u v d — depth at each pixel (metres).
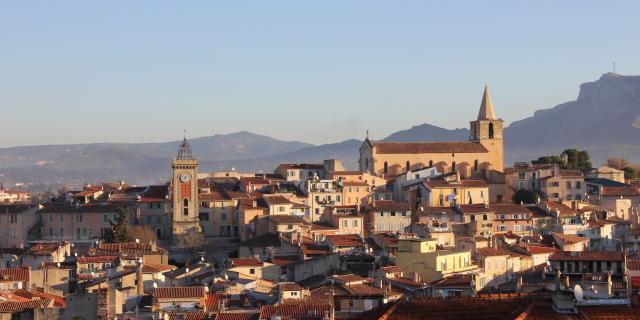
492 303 98.38
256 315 195.00
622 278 194.12
